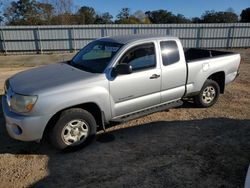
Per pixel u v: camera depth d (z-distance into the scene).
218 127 5.27
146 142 4.67
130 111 4.82
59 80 4.17
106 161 4.07
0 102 6.73
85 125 4.34
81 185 3.51
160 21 60.72
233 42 23.61
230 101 6.92
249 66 13.05
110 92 4.41
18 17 42.25
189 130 5.13
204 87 6.05
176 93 5.41
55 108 3.89
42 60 17.98
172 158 4.14
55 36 21.75
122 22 49.16
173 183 3.54
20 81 4.30
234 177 3.67
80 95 4.06
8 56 19.98
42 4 40.34
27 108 3.80
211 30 23.03
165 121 5.57
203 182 3.56
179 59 5.34
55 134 4.08
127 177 3.67
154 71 4.90
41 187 3.47
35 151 4.38
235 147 4.46
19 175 3.72
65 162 4.04
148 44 4.90
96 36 22.09
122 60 4.57
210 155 4.22
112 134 4.98
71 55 20.16
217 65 6.07
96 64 4.68
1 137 4.86
